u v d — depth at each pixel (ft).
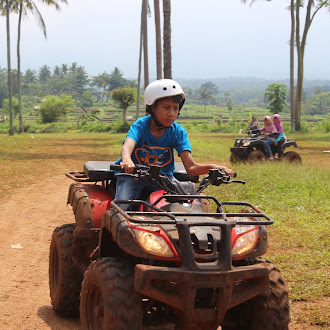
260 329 12.09
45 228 29.63
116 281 11.44
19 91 170.91
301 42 140.15
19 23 156.76
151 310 12.87
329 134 131.85
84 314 12.72
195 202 13.39
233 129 178.91
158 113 14.53
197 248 11.73
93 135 162.40
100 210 15.75
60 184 46.83
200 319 11.34
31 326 15.53
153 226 12.07
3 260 23.09
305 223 27.45
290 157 53.98
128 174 13.16
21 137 141.38
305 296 17.58
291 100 137.28
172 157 15.58
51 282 17.22
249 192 34.63
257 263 13.14
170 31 59.16
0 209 34.88
